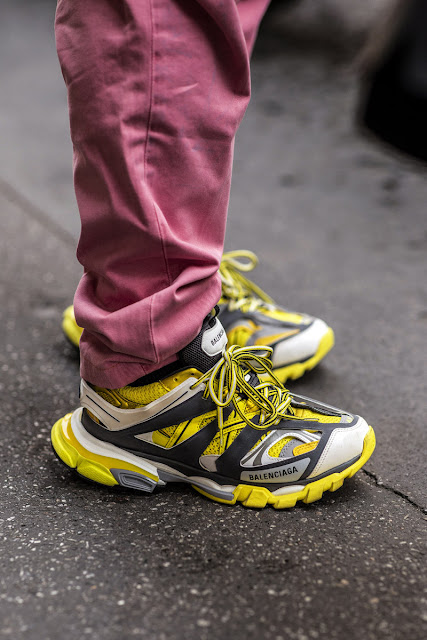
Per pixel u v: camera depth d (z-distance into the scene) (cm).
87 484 112
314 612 84
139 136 89
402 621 83
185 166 93
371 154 331
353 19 537
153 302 94
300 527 101
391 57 320
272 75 446
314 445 104
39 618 82
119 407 105
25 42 564
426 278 211
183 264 96
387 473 117
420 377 153
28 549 95
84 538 97
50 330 176
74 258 226
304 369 147
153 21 86
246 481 105
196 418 104
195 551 95
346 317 184
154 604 84
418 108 314
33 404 139
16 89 446
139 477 107
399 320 183
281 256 228
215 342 102
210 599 85
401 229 252
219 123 93
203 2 87
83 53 89
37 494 108
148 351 95
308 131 362
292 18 544
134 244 93
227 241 240
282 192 289
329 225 256
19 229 249
